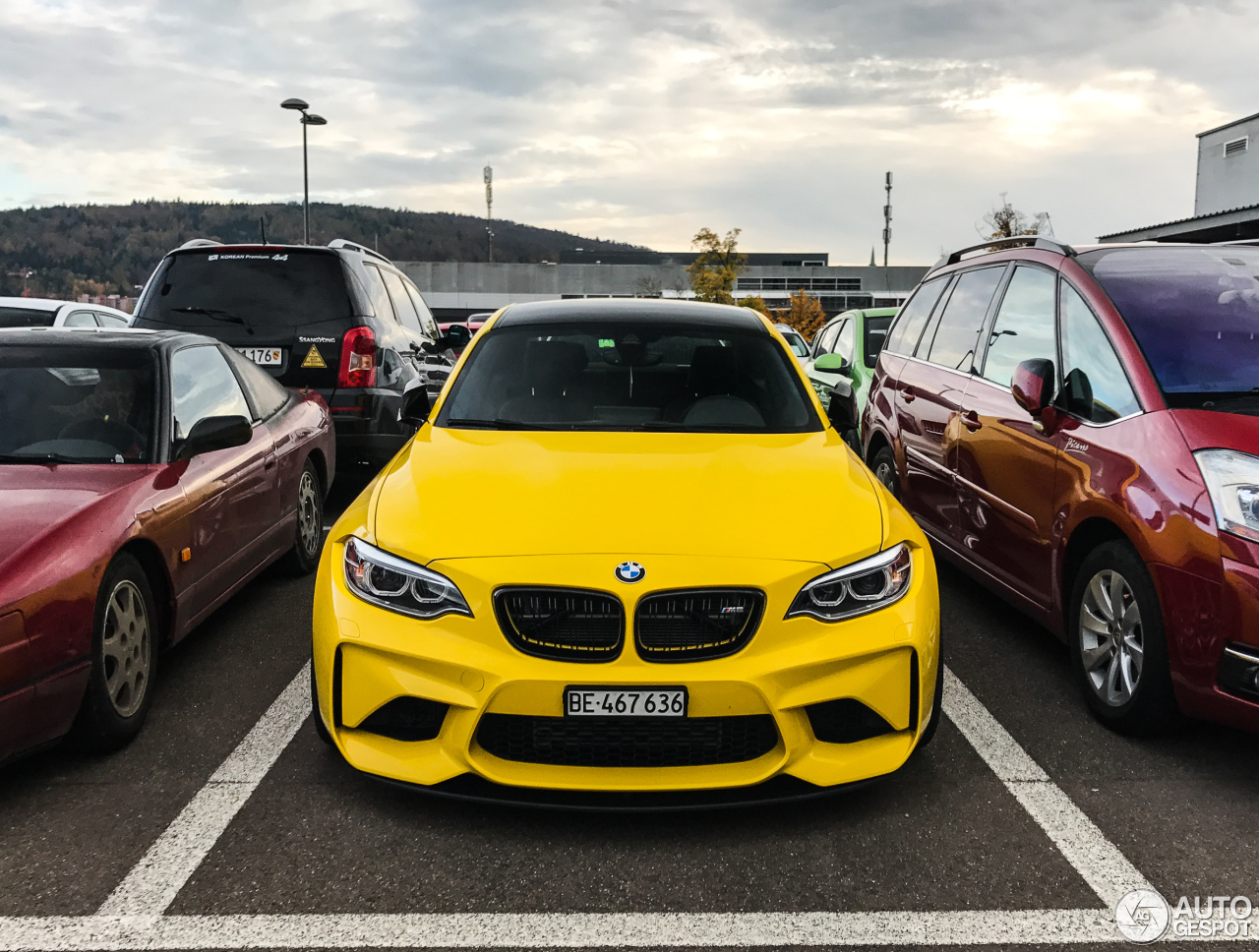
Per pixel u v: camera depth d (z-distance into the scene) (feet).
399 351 23.98
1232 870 8.45
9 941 7.31
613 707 8.68
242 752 10.68
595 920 7.64
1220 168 110.32
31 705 9.25
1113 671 11.30
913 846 8.83
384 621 9.04
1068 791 9.92
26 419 12.64
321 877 8.23
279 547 16.58
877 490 10.73
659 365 13.09
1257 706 9.57
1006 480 13.73
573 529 9.23
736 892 8.05
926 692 9.53
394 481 10.60
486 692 8.71
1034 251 14.85
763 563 8.96
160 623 12.07
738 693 8.70
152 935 7.41
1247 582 9.56
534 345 13.44
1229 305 12.26
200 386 14.52
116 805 9.47
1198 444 10.35
